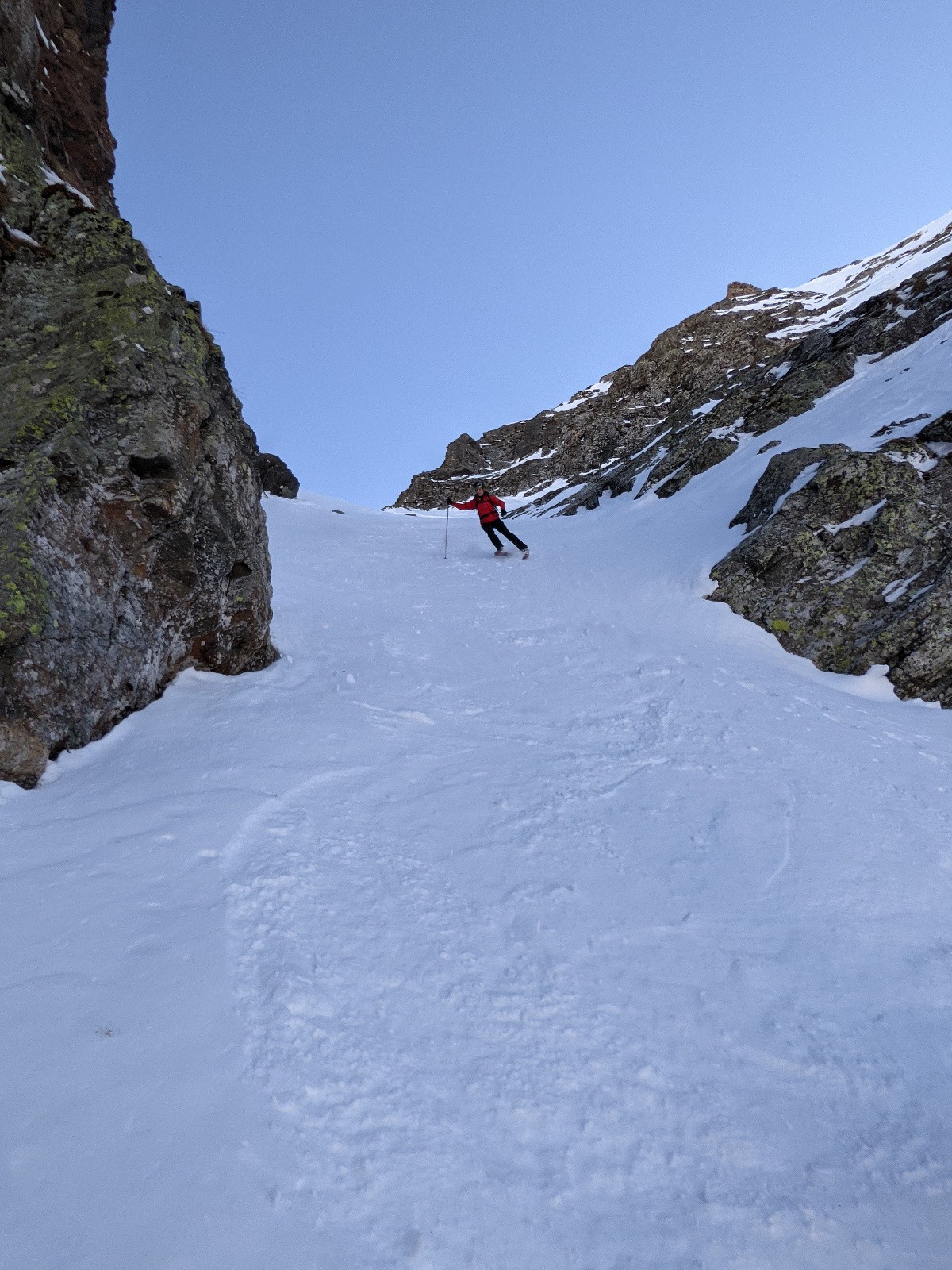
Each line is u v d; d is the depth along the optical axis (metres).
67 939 2.75
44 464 5.11
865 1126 2.47
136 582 5.65
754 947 3.42
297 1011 2.57
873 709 7.47
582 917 3.52
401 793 4.66
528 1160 2.19
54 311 6.33
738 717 6.67
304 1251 1.78
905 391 12.79
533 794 4.87
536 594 11.71
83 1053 2.22
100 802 4.07
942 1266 2.04
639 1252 1.97
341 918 3.20
